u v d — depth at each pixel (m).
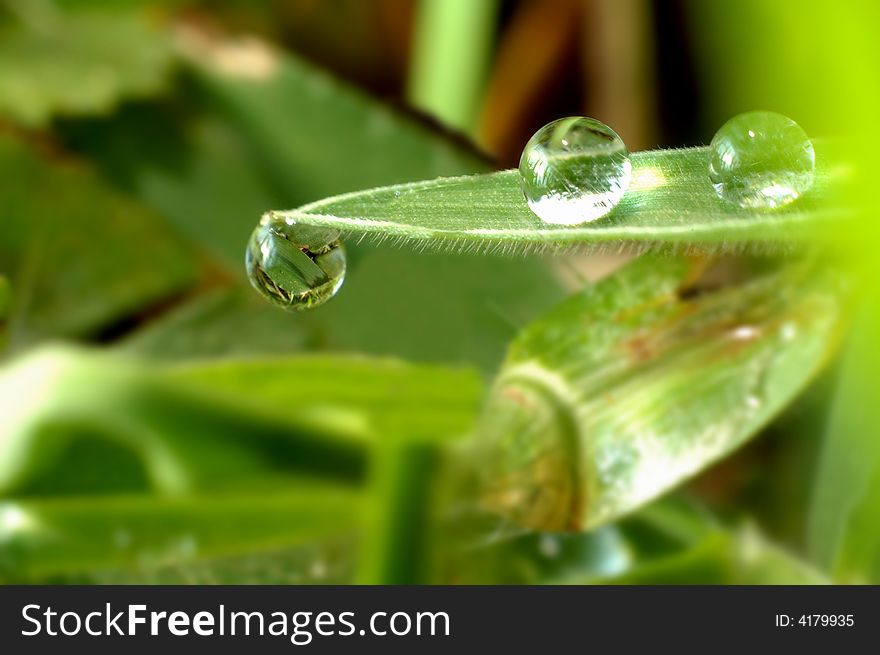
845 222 0.06
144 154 0.10
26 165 0.10
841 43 0.07
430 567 0.07
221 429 0.07
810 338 0.07
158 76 0.10
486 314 0.08
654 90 0.10
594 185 0.06
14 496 0.07
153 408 0.07
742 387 0.07
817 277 0.07
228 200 0.10
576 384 0.07
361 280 0.08
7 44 0.10
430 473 0.07
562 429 0.07
